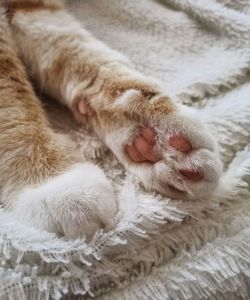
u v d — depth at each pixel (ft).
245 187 0.42
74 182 0.37
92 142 0.43
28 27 0.51
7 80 0.44
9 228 0.34
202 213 0.39
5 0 0.52
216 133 0.45
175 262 0.37
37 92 0.50
